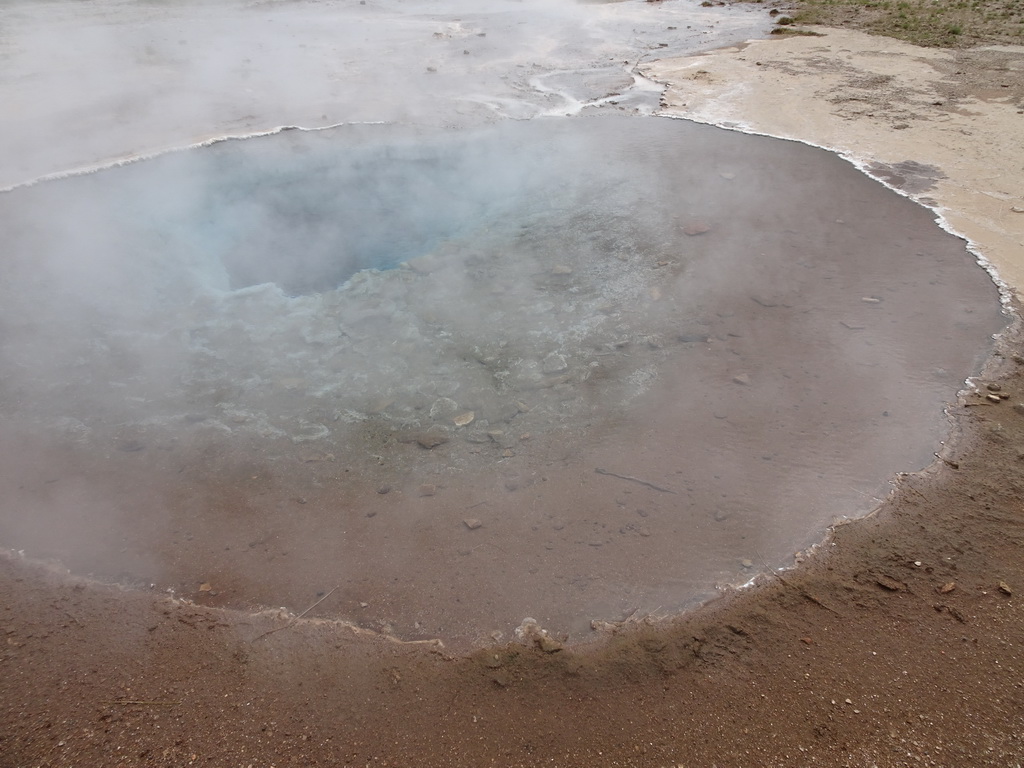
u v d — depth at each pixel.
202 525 3.33
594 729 2.44
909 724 2.43
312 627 2.82
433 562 3.09
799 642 2.71
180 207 6.38
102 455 3.75
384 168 7.03
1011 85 8.63
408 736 2.43
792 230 5.66
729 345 4.41
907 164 6.71
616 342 4.48
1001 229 5.54
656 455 3.62
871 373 4.13
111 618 2.88
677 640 2.73
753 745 2.38
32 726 2.47
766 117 7.99
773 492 3.38
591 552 3.11
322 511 3.39
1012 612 2.78
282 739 2.42
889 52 10.20
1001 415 3.78
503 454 3.69
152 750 2.39
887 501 3.31
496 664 2.66
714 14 12.99
